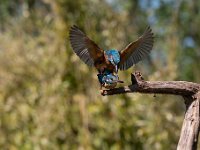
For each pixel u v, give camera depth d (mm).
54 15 15625
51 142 14734
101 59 6504
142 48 6539
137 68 15742
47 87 14859
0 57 15711
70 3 15031
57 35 15031
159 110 14922
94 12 15406
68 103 14773
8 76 15586
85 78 14734
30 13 16719
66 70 14867
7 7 27562
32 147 14750
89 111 14383
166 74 15469
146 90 6648
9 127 15234
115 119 14500
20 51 15695
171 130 14938
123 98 14625
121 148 14609
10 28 16547
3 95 15461
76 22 15047
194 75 26578
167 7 29172
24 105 15047
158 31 26938
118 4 26812
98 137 14492
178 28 25578
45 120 14711
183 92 6734
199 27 28688
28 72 15516
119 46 14867
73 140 14867
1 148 15219
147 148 14844
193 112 6715
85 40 6367
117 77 6395
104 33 14898
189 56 27875
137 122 14578
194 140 6613
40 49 15398
